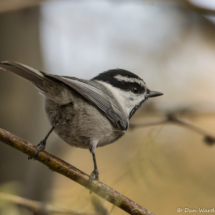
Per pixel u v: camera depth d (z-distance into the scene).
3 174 10.18
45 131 11.15
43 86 6.76
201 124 13.45
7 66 6.09
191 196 11.25
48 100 7.20
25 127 10.68
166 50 15.13
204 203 11.38
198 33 15.07
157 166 7.73
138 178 7.57
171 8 12.33
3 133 6.21
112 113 7.73
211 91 14.39
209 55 15.22
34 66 11.47
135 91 9.25
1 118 10.52
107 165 12.63
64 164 6.47
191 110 10.80
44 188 10.46
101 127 7.43
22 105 10.75
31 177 10.53
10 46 11.06
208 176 12.44
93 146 7.25
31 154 6.38
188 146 13.20
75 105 7.12
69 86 6.98
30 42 11.47
